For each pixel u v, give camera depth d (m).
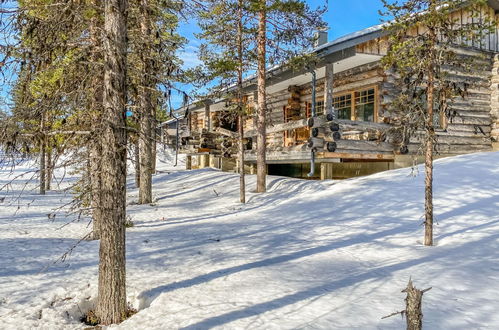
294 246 7.73
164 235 9.34
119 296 5.26
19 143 5.59
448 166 12.41
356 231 8.39
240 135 13.88
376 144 14.27
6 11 5.11
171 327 4.39
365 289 5.18
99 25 6.20
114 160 5.27
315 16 14.41
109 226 5.25
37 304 5.47
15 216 13.23
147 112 6.36
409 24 7.66
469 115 16.56
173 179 22.77
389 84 14.96
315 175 19.50
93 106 5.71
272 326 4.21
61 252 8.11
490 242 6.73
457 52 15.75
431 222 7.06
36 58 5.81
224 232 9.35
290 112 20.27
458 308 4.35
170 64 6.45
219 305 4.93
